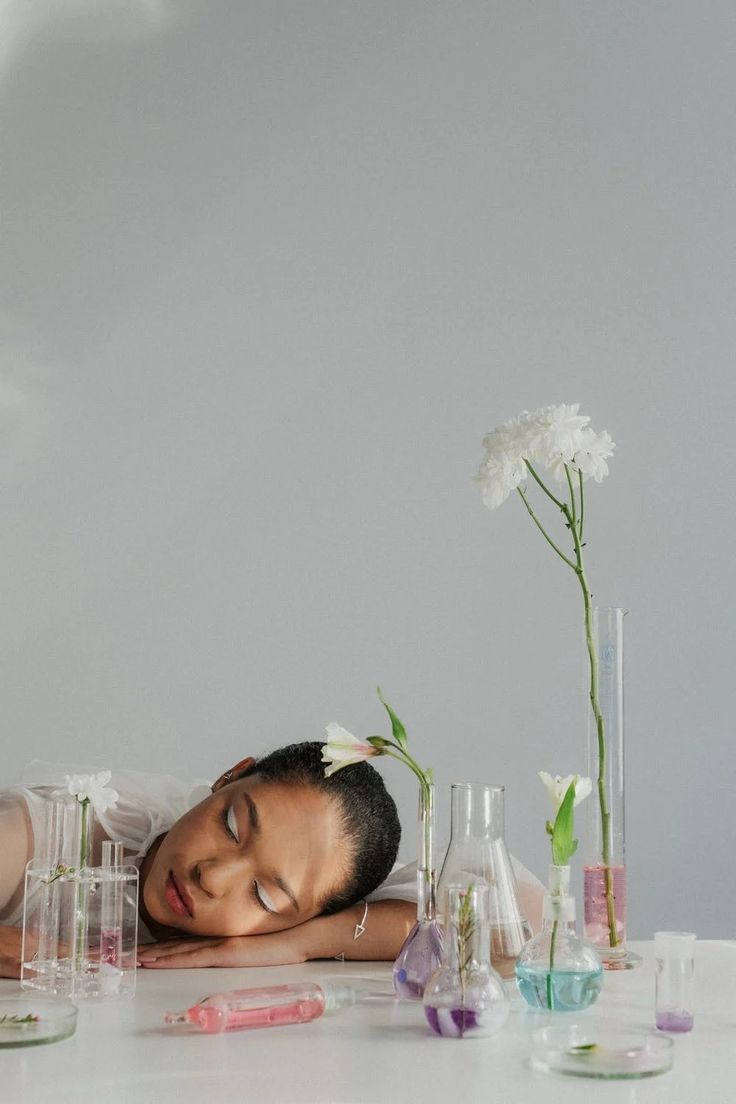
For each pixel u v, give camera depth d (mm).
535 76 2762
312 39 2742
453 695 2627
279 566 2633
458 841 1185
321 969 1348
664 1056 935
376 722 2615
